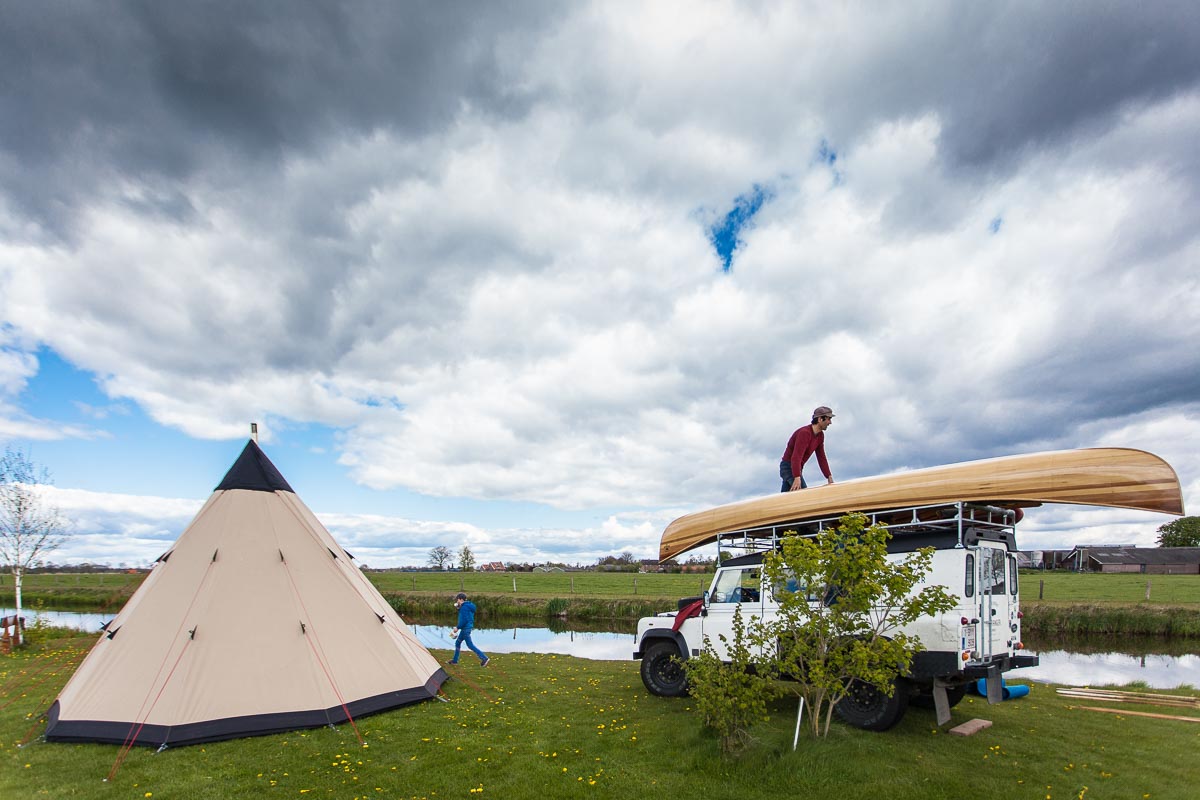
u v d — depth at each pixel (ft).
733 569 33.01
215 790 20.35
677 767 22.20
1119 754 23.62
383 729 27.02
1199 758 23.17
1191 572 209.77
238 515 30.76
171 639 26.96
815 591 23.06
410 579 171.73
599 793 20.03
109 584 146.30
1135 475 22.49
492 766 22.53
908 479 27.37
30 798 19.69
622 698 33.73
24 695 34.55
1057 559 245.04
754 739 23.47
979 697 34.17
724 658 31.32
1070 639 70.44
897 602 25.53
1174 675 48.78
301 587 30.22
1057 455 24.26
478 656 46.11
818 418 34.58
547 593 120.57
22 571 58.29
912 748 23.97
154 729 24.79
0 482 57.52
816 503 29.76
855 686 26.73
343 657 29.76
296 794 20.11
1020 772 21.43
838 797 19.33
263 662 27.48
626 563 225.56
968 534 25.91
